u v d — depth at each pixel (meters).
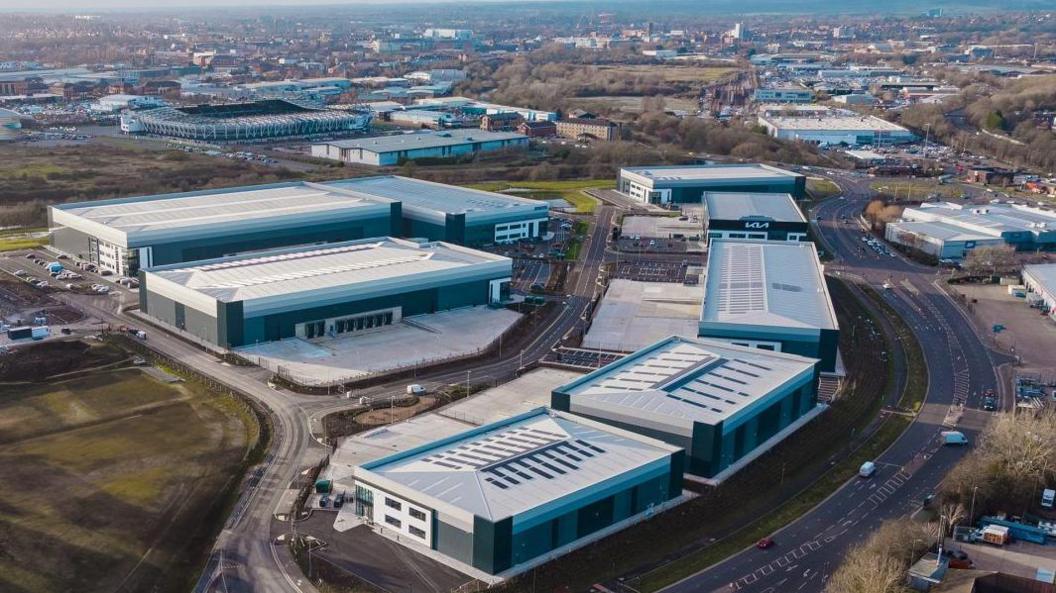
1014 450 126.38
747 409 135.38
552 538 109.62
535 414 134.75
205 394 153.25
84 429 139.12
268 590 101.19
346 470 127.94
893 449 141.88
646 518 117.88
